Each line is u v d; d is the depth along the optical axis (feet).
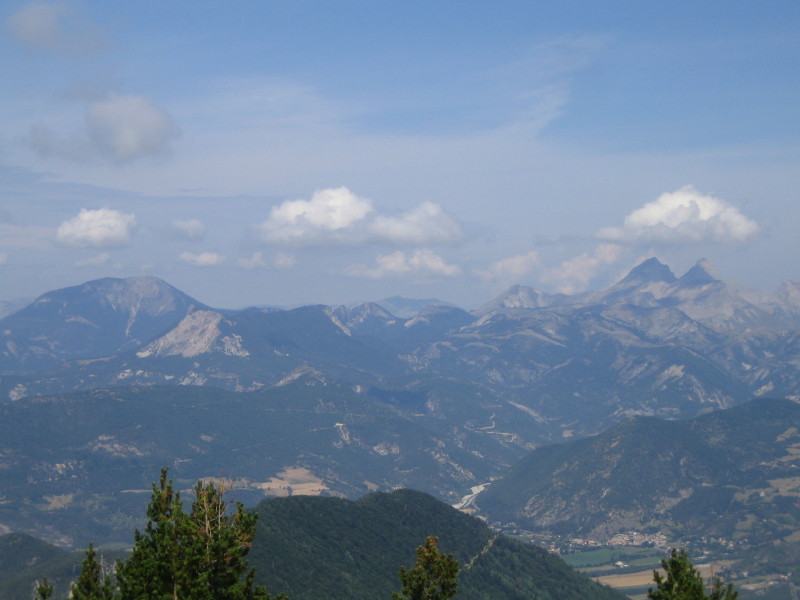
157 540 441.27
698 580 454.81
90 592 421.18
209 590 424.87
